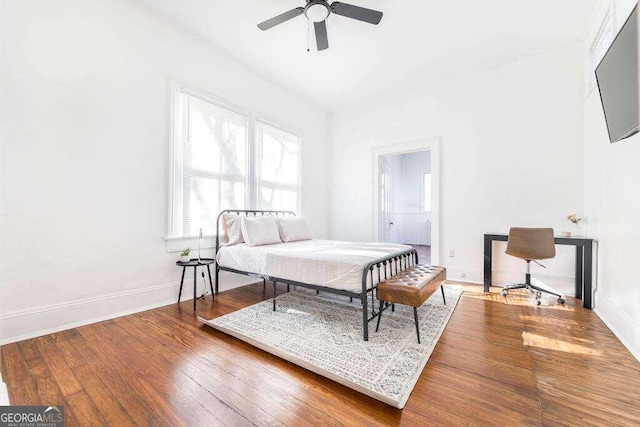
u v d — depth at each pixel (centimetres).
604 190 247
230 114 351
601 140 256
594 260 270
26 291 204
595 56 284
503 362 173
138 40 265
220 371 165
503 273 358
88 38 234
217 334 218
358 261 219
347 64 363
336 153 524
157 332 219
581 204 313
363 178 490
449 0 252
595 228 272
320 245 322
